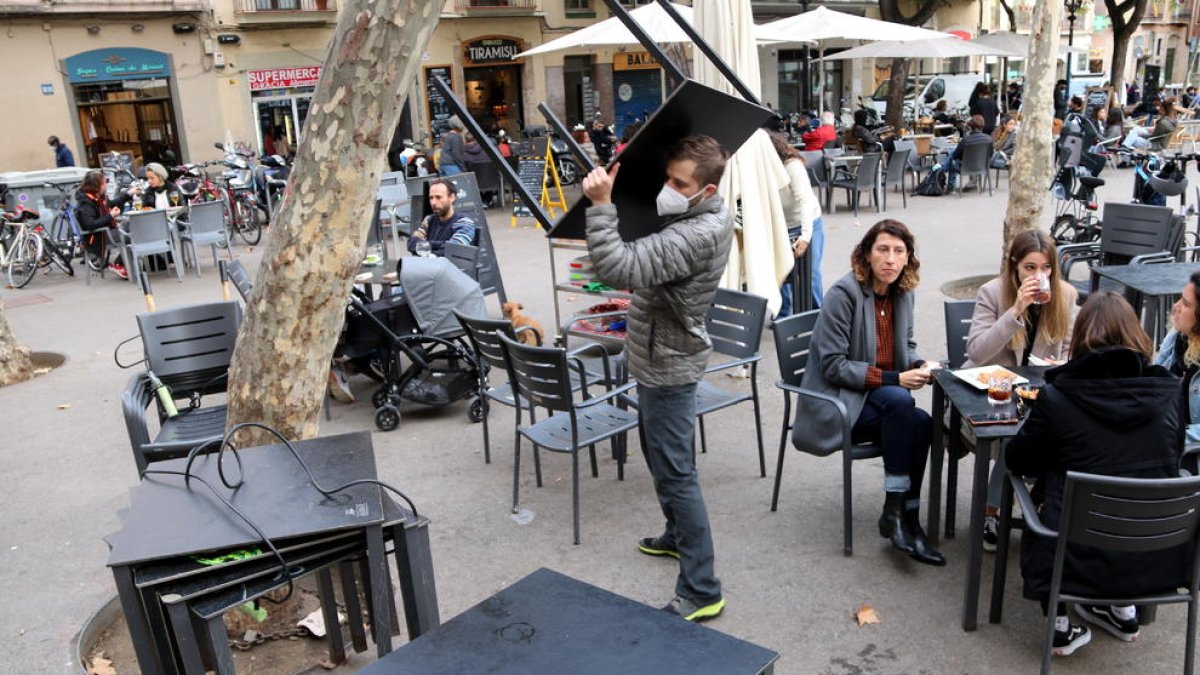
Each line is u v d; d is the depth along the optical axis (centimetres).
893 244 392
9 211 1348
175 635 227
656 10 923
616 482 496
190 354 518
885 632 350
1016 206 765
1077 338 314
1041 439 308
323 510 240
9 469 563
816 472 496
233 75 2044
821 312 409
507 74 2509
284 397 335
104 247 1185
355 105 307
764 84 2984
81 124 1892
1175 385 303
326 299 329
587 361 633
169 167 1866
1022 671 323
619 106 2730
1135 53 4397
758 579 390
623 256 292
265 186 1574
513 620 183
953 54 1639
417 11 299
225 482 250
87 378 756
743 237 641
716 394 489
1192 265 563
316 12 2112
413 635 264
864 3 3150
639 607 186
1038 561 304
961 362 466
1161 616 356
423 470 528
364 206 325
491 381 679
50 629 379
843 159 1424
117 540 229
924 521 435
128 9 1872
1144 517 277
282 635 358
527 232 1378
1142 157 1028
